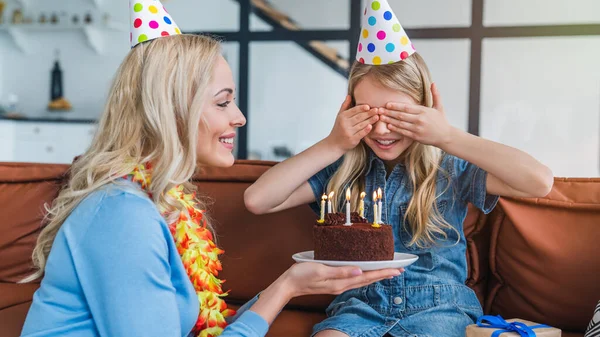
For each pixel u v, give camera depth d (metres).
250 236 1.67
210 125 1.12
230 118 1.15
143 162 1.06
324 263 1.16
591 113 5.08
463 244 1.48
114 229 0.96
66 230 0.99
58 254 0.99
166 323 0.96
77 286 0.98
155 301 0.96
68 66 6.20
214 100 1.12
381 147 1.41
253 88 5.80
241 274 1.66
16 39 6.13
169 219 1.08
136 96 1.08
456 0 5.20
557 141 5.18
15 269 1.78
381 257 1.20
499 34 5.04
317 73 5.68
